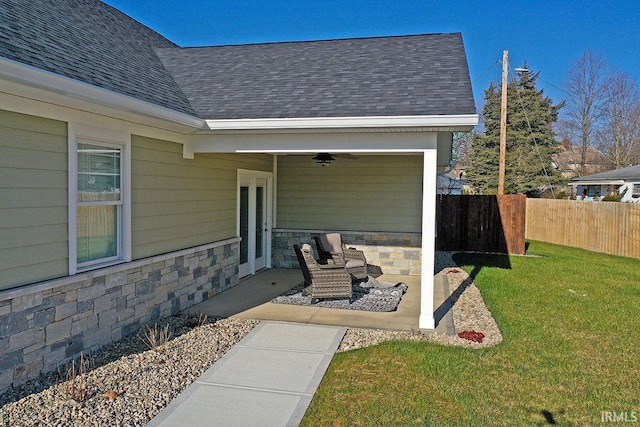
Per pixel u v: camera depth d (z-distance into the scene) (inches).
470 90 273.1
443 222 609.0
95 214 221.8
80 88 179.0
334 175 444.5
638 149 1268.5
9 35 183.5
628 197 1039.6
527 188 1194.0
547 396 171.3
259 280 394.6
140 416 154.3
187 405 163.3
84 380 180.5
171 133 276.4
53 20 251.9
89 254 218.7
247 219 409.1
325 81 319.6
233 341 232.4
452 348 220.7
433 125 236.8
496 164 1233.4
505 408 161.5
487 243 597.3
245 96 302.4
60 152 194.4
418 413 157.2
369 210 439.5
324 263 388.8
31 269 180.9
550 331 249.3
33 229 181.3
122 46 316.5
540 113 1221.1
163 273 271.6
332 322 267.9
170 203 279.6
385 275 429.4
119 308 231.9
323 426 149.3
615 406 164.4
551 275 420.8
